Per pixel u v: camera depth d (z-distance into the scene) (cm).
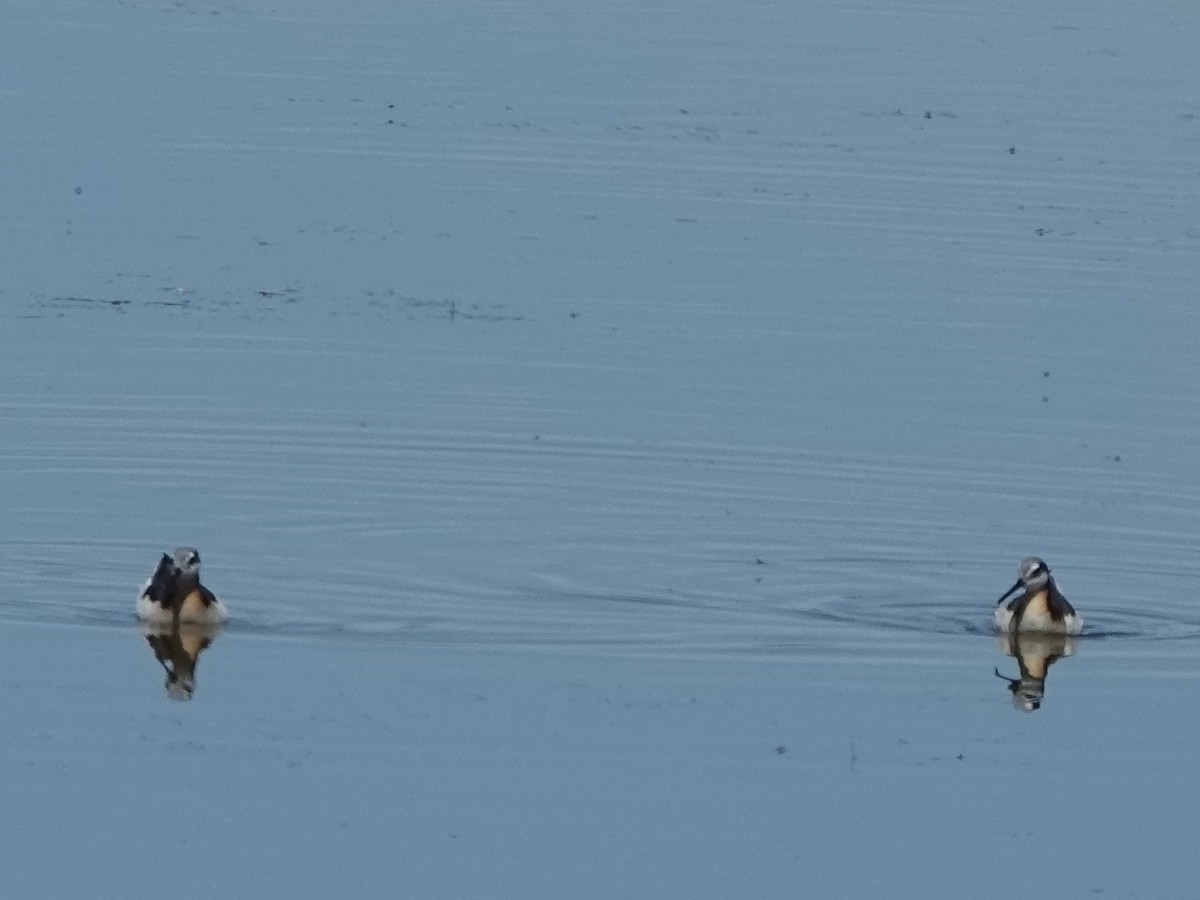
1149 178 4553
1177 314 3734
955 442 3200
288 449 3119
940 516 2964
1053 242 4109
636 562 2786
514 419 3247
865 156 4659
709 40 5644
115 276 3825
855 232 4147
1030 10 6109
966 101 5128
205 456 3077
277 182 4381
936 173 4547
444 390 3350
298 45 5431
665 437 3189
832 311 3731
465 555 2791
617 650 2516
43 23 5506
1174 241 4128
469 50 5456
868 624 2630
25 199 4222
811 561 2802
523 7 5947
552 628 2577
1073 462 3134
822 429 3238
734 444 3173
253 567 2736
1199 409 3331
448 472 3050
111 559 2756
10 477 2989
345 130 4734
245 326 3600
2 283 3775
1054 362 3509
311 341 3541
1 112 4762
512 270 3906
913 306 3756
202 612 2541
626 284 3847
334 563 2750
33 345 3488
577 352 3522
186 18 5638
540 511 2933
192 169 4444
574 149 4653
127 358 3441
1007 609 2619
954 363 3500
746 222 4184
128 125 4709
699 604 2666
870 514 2955
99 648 2484
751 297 3794
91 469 3020
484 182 4412
